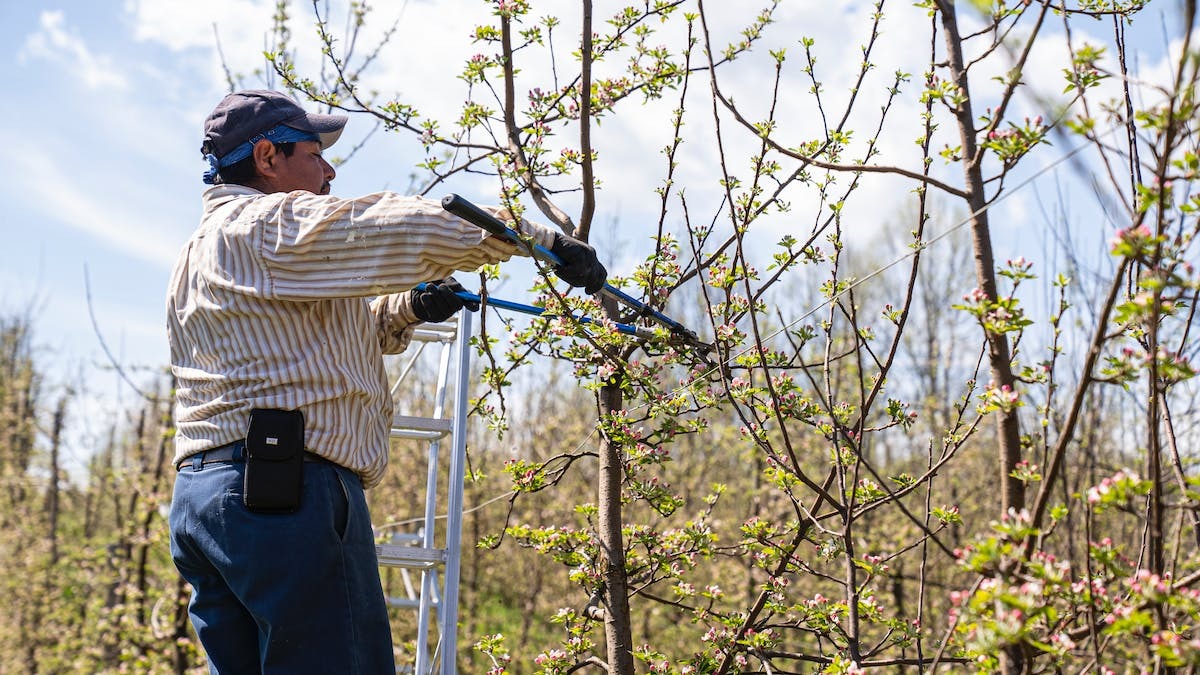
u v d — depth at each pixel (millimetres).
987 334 2574
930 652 5418
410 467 15891
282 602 2771
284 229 2838
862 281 3316
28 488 23484
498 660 4633
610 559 4316
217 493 2830
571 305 4070
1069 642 2270
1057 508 2242
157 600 13062
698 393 3830
